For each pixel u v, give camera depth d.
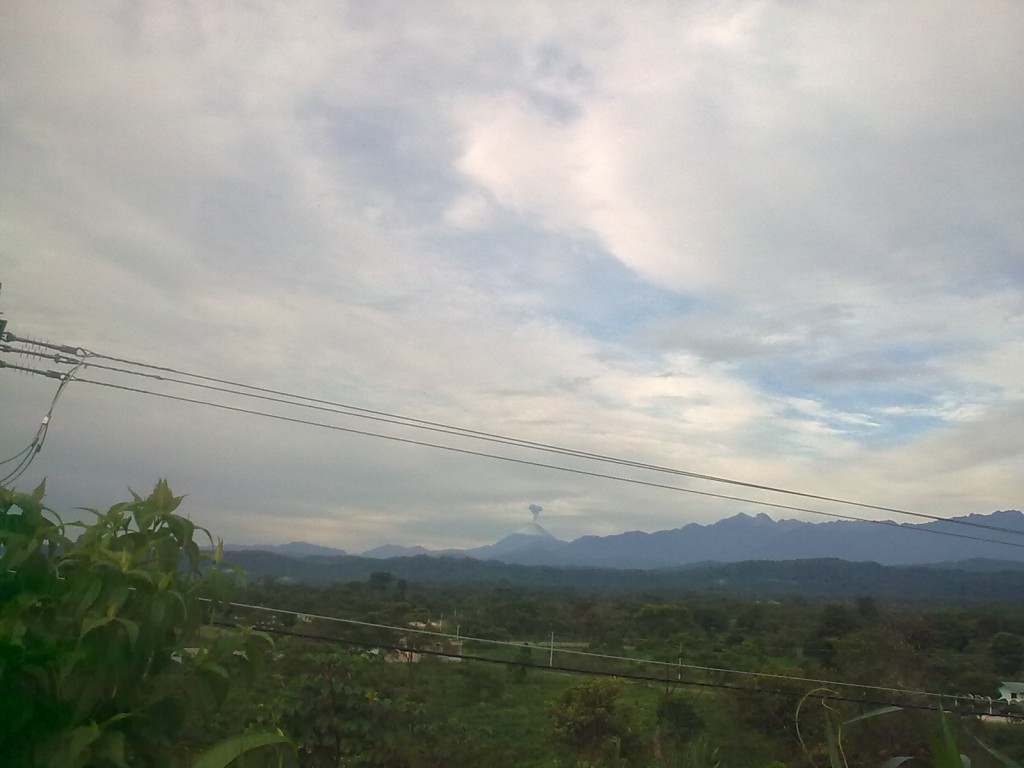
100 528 2.83
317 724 4.88
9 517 2.68
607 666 22.44
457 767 4.24
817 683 15.49
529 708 19.31
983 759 2.88
